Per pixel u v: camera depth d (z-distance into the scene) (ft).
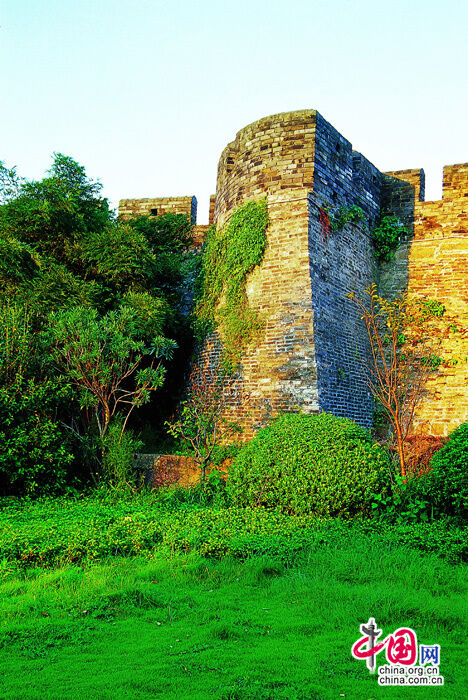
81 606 19.35
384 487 32.24
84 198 55.42
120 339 42.14
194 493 37.86
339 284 49.88
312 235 46.75
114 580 22.06
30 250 47.55
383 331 54.60
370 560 24.25
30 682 13.99
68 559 24.53
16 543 24.90
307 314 44.91
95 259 50.29
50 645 16.48
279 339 45.85
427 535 27.32
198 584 22.35
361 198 55.67
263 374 46.06
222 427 47.01
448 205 56.90
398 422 37.35
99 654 15.85
